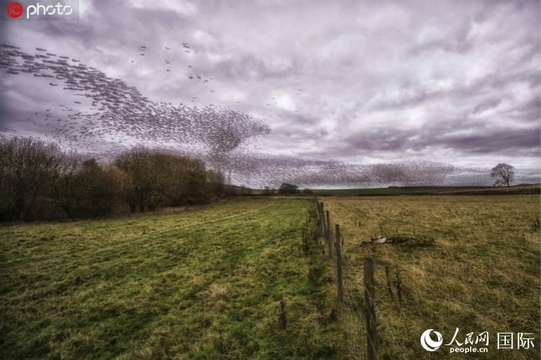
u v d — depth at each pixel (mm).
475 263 8641
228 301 7676
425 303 6465
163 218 29406
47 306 7672
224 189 74312
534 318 5645
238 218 28031
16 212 28156
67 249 14016
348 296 7160
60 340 6160
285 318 6203
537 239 10711
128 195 38844
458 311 6055
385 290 7223
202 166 56812
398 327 5641
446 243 11000
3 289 8953
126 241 15945
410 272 8156
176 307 7500
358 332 5566
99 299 8117
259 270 10094
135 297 8117
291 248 12625
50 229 20734
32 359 5609
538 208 23125
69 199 30672
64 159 31906
